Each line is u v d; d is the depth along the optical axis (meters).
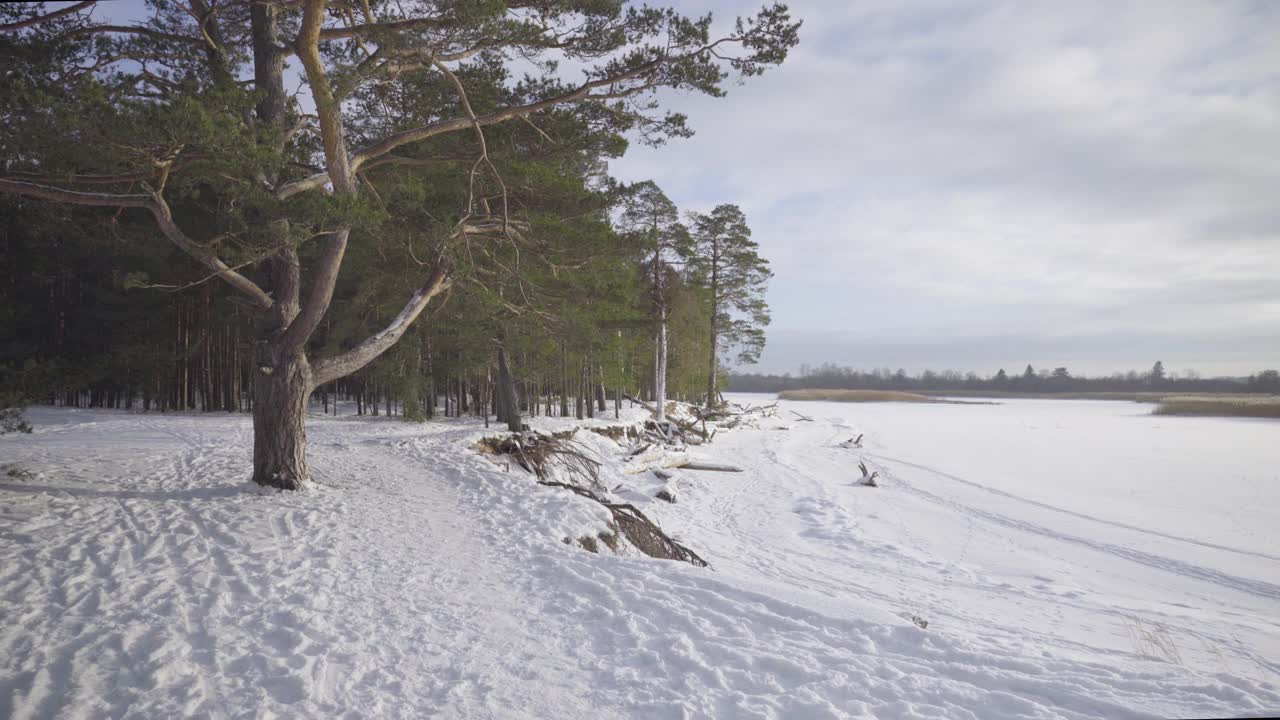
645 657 5.45
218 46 11.79
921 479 24.11
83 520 8.88
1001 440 39.75
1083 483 23.36
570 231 14.69
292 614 6.18
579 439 24.08
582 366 31.25
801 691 4.73
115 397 35.25
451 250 12.87
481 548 9.08
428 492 12.84
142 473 12.84
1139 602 10.62
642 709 4.59
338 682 4.93
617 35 11.12
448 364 26.06
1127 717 4.31
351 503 11.13
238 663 5.14
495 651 5.62
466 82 13.37
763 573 11.56
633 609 6.54
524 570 8.07
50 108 7.61
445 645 5.72
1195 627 9.17
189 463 14.39
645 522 12.57
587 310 18.28
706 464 25.45
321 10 8.93
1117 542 14.97
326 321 26.78
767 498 19.70
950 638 5.65
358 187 12.61
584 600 6.87
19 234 19.64
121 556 7.52
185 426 22.48
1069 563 13.16
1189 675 4.96
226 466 14.09
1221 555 13.85
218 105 8.38
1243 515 17.95
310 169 12.52
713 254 44.09
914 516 17.62
